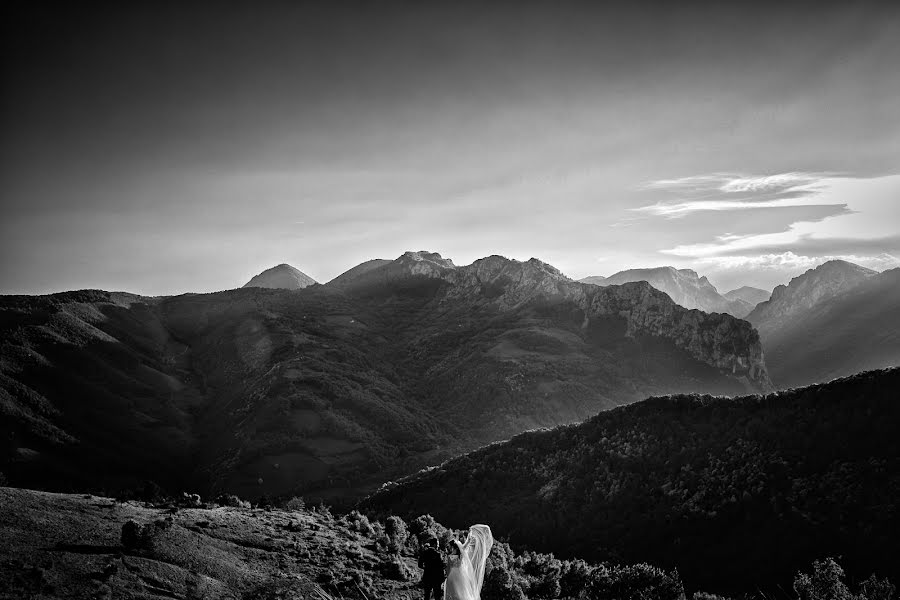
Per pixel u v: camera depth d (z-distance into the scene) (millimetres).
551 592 52812
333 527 51844
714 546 98688
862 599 37812
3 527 30984
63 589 26047
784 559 90562
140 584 28547
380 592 35469
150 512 42188
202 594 29547
